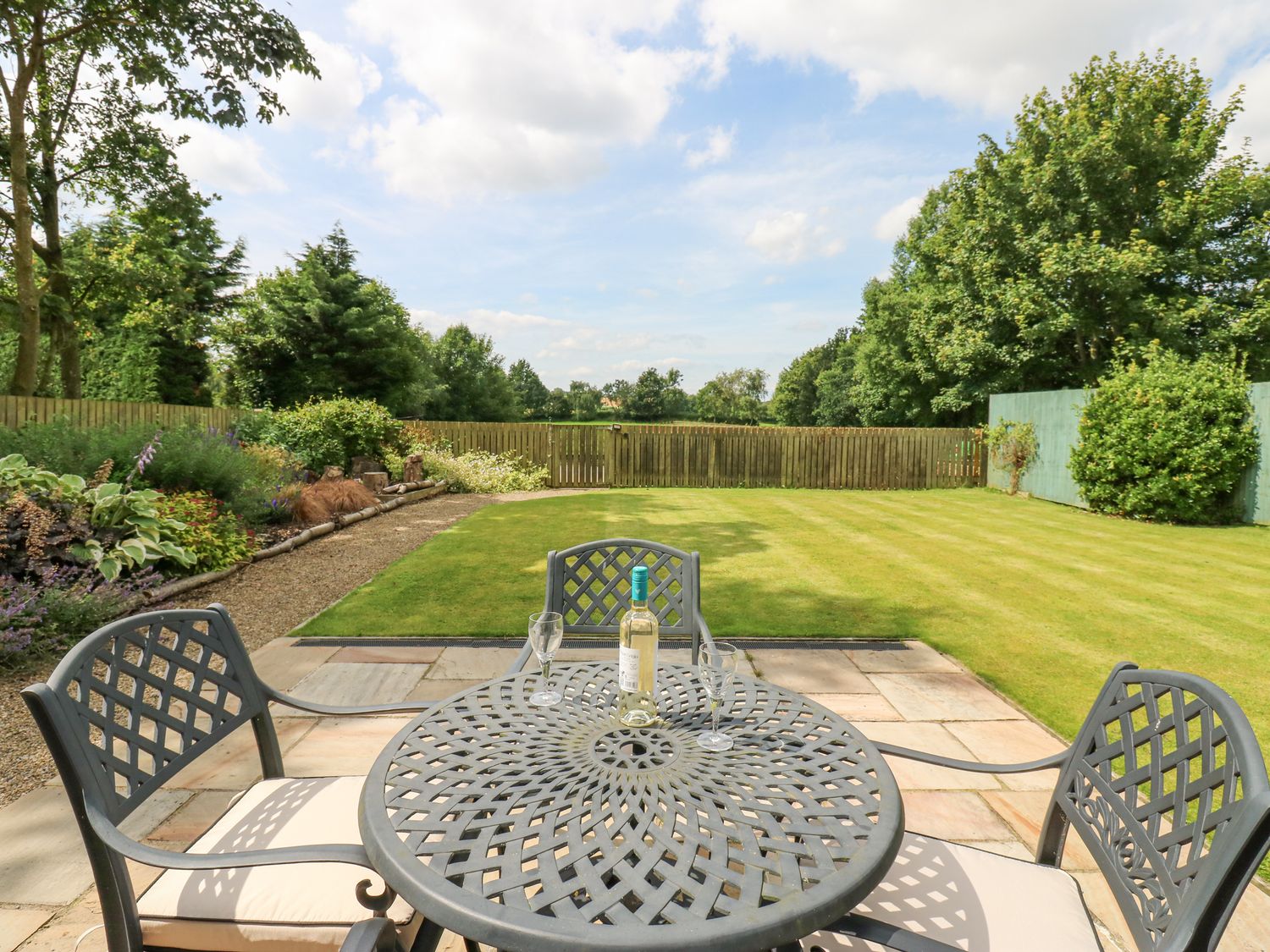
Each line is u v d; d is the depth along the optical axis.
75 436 6.67
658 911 0.96
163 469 6.85
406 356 26.81
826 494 13.12
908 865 1.45
